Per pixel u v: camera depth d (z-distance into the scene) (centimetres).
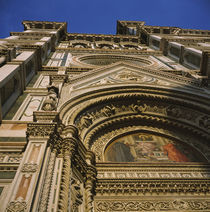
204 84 1077
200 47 1576
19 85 945
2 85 716
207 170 755
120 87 1037
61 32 2609
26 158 463
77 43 2456
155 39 2308
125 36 2692
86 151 673
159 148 912
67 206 418
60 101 796
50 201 402
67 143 565
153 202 616
